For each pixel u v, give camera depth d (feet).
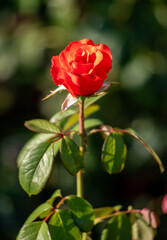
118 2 4.97
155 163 5.28
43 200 5.34
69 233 2.26
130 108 5.09
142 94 4.83
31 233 2.26
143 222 2.50
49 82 5.36
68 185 5.26
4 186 5.36
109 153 2.37
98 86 2.24
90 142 4.88
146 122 5.09
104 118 5.06
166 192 5.40
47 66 5.36
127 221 2.46
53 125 2.36
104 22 4.92
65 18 5.30
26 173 2.27
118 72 4.85
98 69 2.24
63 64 2.25
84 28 5.05
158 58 4.83
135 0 4.93
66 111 2.56
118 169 2.38
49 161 2.28
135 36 4.79
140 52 4.83
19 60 5.36
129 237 2.45
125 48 4.76
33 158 2.29
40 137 2.60
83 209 2.29
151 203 5.39
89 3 5.16
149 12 4.90
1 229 5.05
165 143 5.03
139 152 5.11
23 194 5.35
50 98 5.33
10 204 5.23
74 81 2.22
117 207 2.58
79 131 2.39
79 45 2.30
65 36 5.32
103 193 5.34
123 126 5.10
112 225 2.46
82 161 2.29
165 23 4.87
